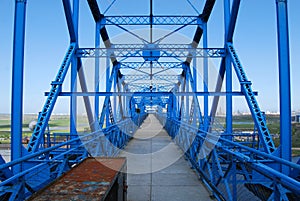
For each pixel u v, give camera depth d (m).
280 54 6.66
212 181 5.52
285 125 6.55
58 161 5.30
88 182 3.18
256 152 3.90
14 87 6.66
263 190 4.75
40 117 7.96
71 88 10.14
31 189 4.86
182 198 5.28
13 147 6.55
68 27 9.75
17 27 6.75
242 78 9.23
